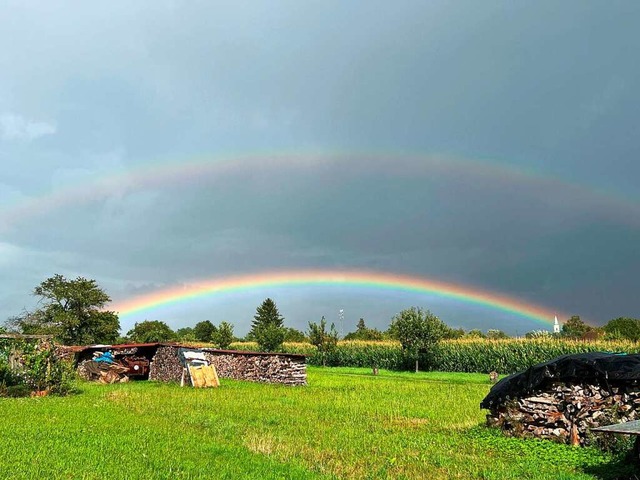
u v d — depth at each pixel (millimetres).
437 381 39844
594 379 14180
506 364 50219
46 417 17297
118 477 9969
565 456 12727
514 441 14422
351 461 11812
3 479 9633
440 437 14969
